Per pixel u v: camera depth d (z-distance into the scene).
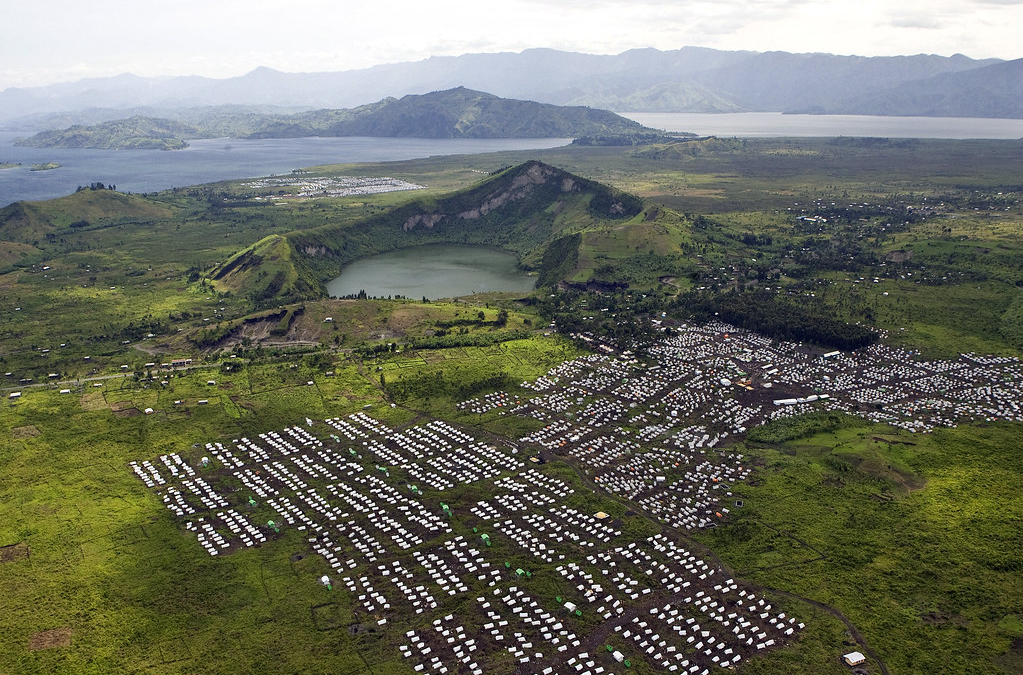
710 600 166.25
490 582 173.75
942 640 152.50
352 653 152.00
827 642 152.88
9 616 161.38
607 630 158.00
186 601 167.38
